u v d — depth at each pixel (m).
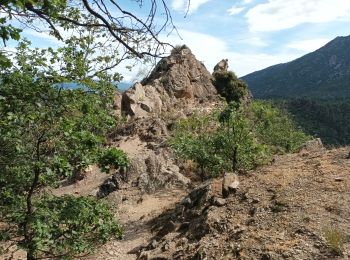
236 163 17.50
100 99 8.69
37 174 8.14
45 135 8.00
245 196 12.89
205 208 13.74
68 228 8.39
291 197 11.69
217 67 65.44
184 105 46.72
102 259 13.09
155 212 18.16
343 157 14.61
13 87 7.17
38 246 7.42
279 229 10.04
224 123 18.05
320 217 10.03
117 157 8.14
